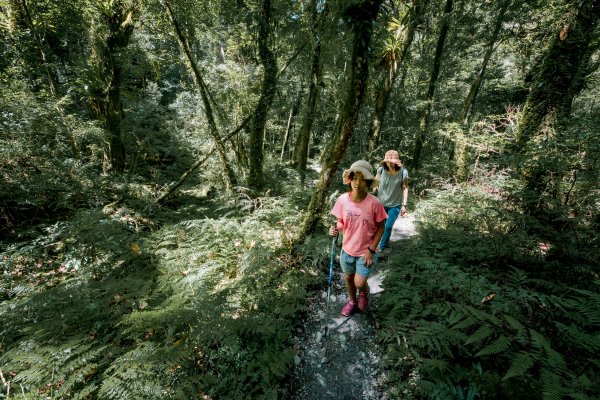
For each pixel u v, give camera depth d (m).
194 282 3.50
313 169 14.59
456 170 9.41
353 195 3.04
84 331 3.03
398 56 10.07
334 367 2.89
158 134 9.22
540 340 2.21
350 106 3.83
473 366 2.43
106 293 3.40
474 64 15.57
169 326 2.78
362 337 3.24
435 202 6.62
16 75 7.75
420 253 4.23
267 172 9.70
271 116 12.39
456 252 4.27
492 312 2.72
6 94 6.47
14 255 4.26
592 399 1.76
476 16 10.20
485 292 3.01
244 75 9.19
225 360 2.82
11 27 7.75
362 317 3.54
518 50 11.98
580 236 3.62
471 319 2.54
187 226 5.16
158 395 2.22
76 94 9.28
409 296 3.22
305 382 2.76
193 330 2.74
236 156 8.68
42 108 6.61
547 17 8.49
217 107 7.33
